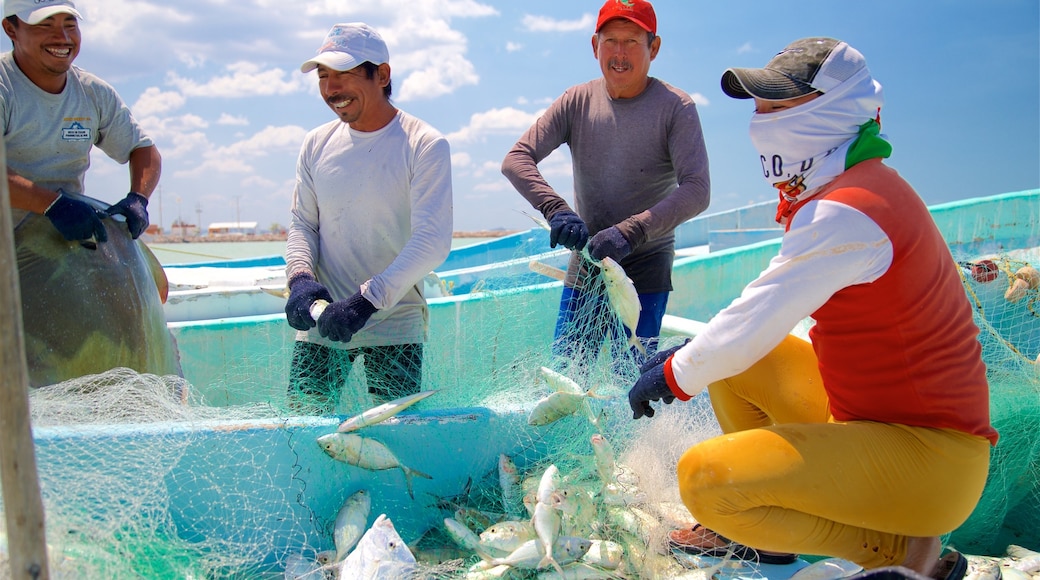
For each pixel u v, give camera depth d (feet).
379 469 10.17
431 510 10.59
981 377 8.05
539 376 12.08
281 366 16.62
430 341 15.53
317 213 12.97
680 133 13.25
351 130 12.33
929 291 7.63
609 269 12.00
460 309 17.19
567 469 10.87
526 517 10.39
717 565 9.48
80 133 12.25
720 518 8.10
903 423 7.97
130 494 8.93
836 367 8.32
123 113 13.08
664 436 11.21
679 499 10.74
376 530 9.02
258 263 31.86
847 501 7.83
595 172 14.08
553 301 17.81
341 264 12.61
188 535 9.70
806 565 9.87
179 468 9.59
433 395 11.59
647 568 9.48
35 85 11.74
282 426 9.95
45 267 11.29
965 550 12.09
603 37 13.23
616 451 10.97
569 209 12.82
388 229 12.26
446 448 10.74
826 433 7.92
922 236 7.59
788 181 8.25
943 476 7.78
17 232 11.32
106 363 11.56
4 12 11.17
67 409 9.65
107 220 12.34
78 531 8.30
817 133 7.87
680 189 12.76
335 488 10.21
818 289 7.59
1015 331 17.61
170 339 13.51
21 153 11.80
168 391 11.16
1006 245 30.25
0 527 7.65
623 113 13.69
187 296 19.98
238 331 17.19
